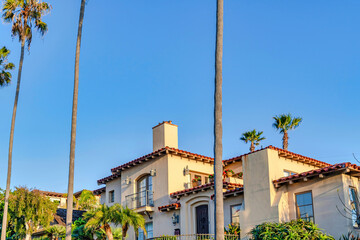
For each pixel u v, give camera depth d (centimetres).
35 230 3353
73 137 1953
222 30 1457
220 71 1420
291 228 1706
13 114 2728
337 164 1780
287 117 4303
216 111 1387
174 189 2659
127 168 3000
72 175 1897
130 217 2161
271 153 2009
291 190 1933
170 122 2881
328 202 1800
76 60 2052
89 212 2191
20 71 2788
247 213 1998
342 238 1720
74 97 2006
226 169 2748
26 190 3294
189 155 2756
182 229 2462
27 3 2792
